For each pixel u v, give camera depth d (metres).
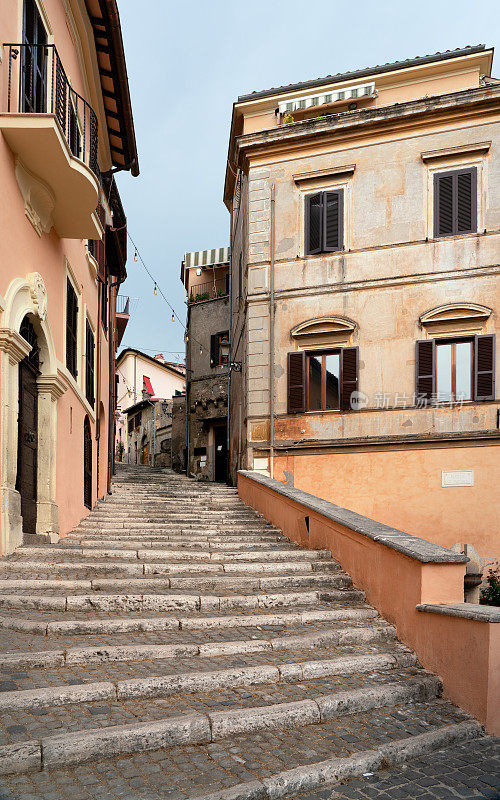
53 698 4.13
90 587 6.75
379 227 15.60
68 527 10.53
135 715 4.07
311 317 15.99
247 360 16.77
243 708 4.34
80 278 12.44
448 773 3.89
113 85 12.52
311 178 16.28
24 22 8.28
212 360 27.31
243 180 18.52
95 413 14.40
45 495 9.27
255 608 6.72
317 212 16.19
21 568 7.17
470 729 4.49
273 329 16.25
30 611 6.00
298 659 5.32
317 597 7.07
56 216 9.50
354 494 15.05
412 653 5.70
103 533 10.66
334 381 15.76
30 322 8.80
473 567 9.15
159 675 4.64
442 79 16.56
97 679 4.49
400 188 15.52
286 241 16.42
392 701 4.86
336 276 15.84
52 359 9.37
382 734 4.30
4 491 7.47
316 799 3.53
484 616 4.67
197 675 4.69
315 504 9.36
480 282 14.74
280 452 15.83
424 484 14.55
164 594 6.67
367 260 15.62
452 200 15.12
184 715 4.11
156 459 35.94
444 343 14.98
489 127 14.93
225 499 15.37
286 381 16.03
